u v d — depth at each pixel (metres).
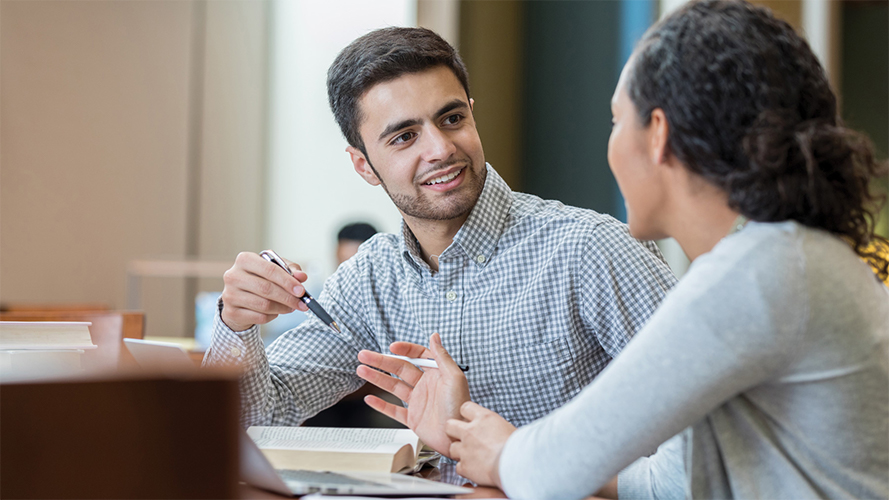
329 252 6.00
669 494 1.16
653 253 1.78
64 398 0.78
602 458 0.98
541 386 1.71
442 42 1.67
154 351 1.42
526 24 6.04
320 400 1.83
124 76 5.79
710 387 0.93
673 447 1.16
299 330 1.85
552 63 5.93
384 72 1.63
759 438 0.98
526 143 6.02
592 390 1.01
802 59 1.00
